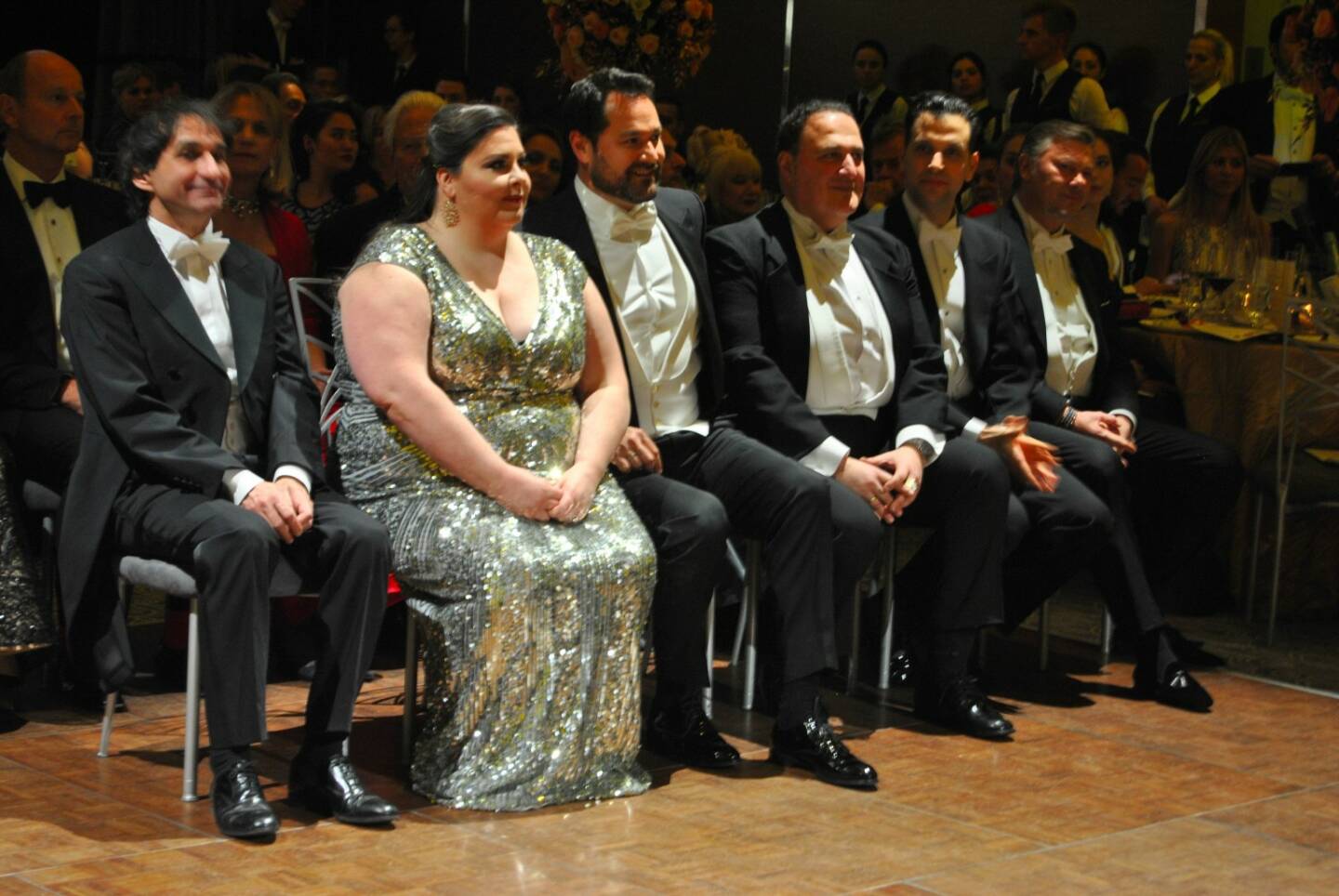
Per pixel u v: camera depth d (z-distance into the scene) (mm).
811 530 3689
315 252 4855
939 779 3676
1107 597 4531
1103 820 3438
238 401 3625
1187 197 5988
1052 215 4746
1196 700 4371
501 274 3525
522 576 3326
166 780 3420
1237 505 5434
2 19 7039
